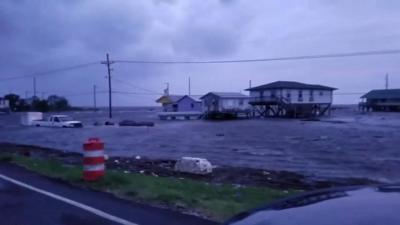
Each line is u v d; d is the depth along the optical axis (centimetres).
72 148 3241
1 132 5697
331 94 9088
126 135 4650
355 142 3500
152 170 1827
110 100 8688
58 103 17112
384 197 300
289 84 8644
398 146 3134
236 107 8969
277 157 2553
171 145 3425
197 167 1716
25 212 870
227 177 1664
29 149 2906
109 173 1262
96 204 932
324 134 4422
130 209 883
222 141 3762
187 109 9912
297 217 304
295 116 8494
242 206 899
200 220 789
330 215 290
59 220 807
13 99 15325
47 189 1109
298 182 1584
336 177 1761
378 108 11312
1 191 1091
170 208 891
